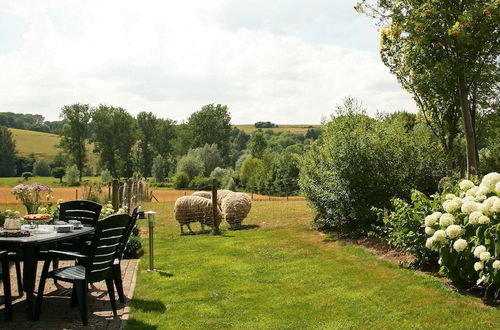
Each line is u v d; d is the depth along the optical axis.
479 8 9.84
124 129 69.94
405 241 7.84
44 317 5.95
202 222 14.08
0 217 9.53
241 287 7.48
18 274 6.98
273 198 37.38
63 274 5.86
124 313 6.18
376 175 10.81
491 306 5.94
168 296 7.02
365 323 5.62
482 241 6.15
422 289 6.74
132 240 10.37
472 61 11.16
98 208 8.23
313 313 6.09
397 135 11.21
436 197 7.61
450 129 13.55
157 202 29.28
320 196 11.96
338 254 9.51
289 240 11.48
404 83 13.28
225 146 77.31
